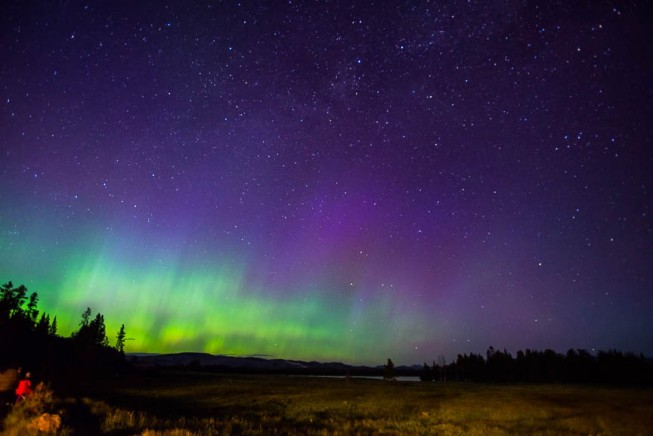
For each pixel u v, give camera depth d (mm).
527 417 26422
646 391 53656
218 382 63438
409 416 26594
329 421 23312
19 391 19453
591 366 92688
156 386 51125
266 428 18750
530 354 106375
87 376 65375
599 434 20312
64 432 12711
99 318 101188
